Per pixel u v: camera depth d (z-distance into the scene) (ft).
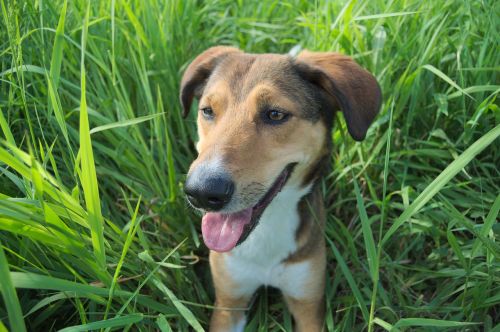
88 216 1.40
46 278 1.30
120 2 2.19
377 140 2.16
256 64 1.71
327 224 2.05
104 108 2.02
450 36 2.17
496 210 1.53
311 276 1.82
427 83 2.15
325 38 2.27
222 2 2.82
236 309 1.90
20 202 1.39
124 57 2.29
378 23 2.17
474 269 1.69
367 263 1.99
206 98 1.69
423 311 1.82
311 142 1.69
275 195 1.63
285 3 2.64
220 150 1.49
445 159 2.08
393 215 2.06
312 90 1.71
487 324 1.73
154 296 1.78
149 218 2.03
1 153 1.30
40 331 1.78
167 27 2.34
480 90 1.84
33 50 2.01
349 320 1.81
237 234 1.58
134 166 2.02
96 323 1.34
